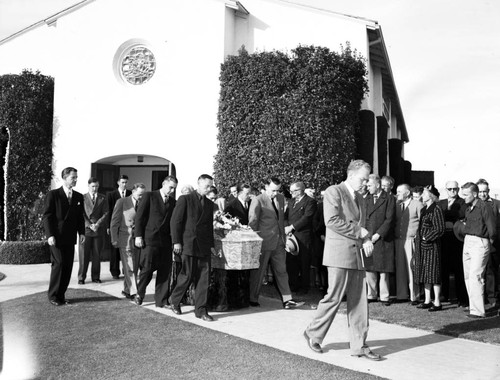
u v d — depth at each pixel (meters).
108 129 13.65
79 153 13.83
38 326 5.61
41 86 14.17
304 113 11.21
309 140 11.18
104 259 12.61
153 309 6.73
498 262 7.82
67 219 6.91
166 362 4.38
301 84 11.40
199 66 12.98
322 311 4.88
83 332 5.36
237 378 4.00
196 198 6.35
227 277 6.98
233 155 12.07
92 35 13.98
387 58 14.05
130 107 13.52
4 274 10.20
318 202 9.42
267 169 11.48
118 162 14.67
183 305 7.16
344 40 12.92
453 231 7.43
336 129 11.39
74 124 13.93
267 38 13.45
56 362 4.34
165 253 6.88
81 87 13.96
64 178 7.09
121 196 9.93
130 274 7.52
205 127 12.78
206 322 6.11
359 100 12.26
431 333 5.80
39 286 8.64
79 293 7.71
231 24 13.31
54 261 6.84
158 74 13.34
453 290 9.12
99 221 9.17
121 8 13.81
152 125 13.27
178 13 13.29
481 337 5.54
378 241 7.56
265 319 6.36
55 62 14.21
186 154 12.89
